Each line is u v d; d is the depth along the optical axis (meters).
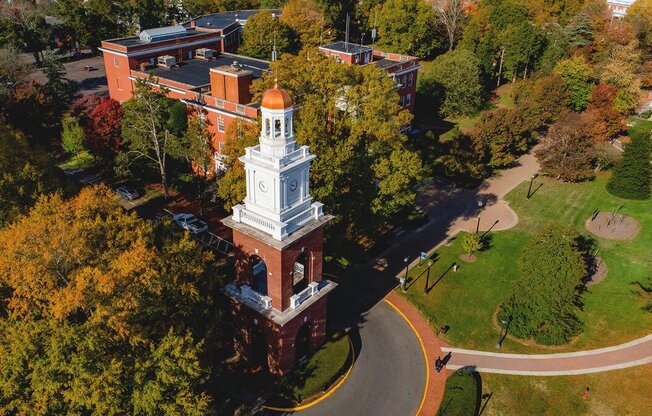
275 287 38.53
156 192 71.56
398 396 41.69
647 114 97.12
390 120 58.28
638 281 56.31
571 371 44.84
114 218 40.56
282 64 57.28
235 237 39.59
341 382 42.66
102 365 30.17
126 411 31.69
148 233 39.72
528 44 108.56
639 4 129.00
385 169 51.28
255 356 44.41
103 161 72.44
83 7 121.31
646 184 72.69
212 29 102.50
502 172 82.25
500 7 125.38
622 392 42.84
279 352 40.44
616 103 93.75
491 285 55.38
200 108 70.06
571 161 76.12
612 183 74.94
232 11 134.88
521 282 49.22
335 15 131.88
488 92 114.00
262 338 46.34
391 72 84.12
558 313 47.22
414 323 49.59
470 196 74.44
